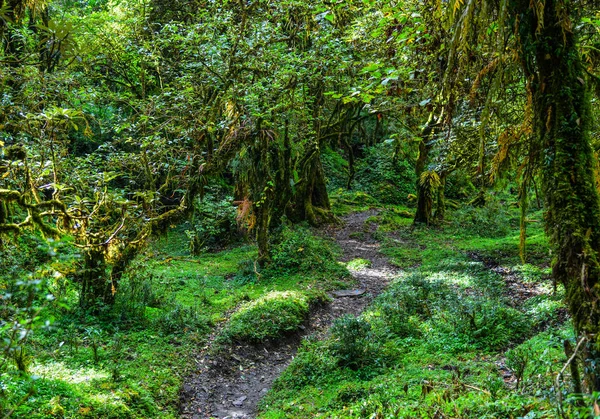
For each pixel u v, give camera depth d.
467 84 6.45
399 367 8.66
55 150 7.64
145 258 10.48
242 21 12.60
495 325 9.59
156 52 14.83
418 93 8.34
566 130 3.63
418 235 21.42
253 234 20.53
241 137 12.11
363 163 32.44
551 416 4.50
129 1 17.77
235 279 15.38
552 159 3.69
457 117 8.67
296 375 8.95
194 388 8.50
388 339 9.95
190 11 18.25
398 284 13.43
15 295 3.19
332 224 23.20
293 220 22.59
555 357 7.29
